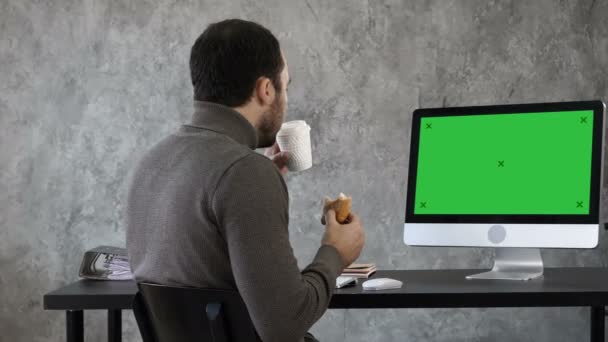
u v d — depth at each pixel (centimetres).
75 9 327
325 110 329
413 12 329
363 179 331
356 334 334
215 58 142
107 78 327
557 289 182
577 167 205
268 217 126
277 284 124
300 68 329
